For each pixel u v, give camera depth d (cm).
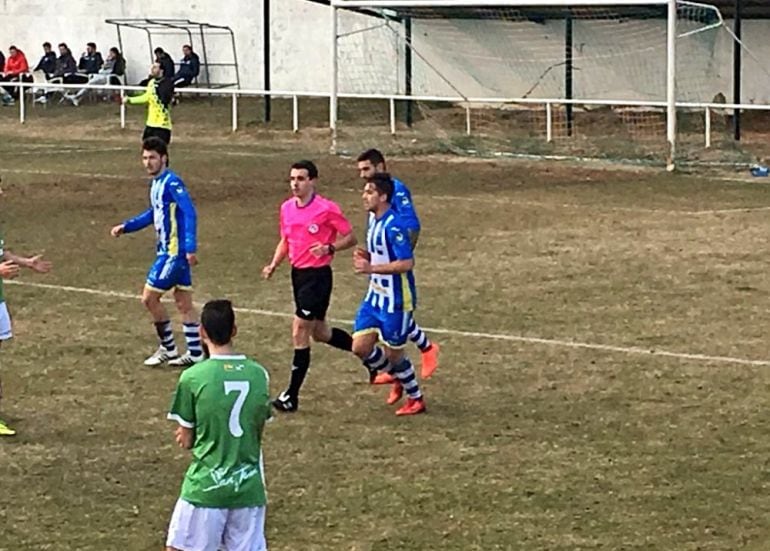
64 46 12581
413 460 2809
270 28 12450
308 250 3198
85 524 2441
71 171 8438
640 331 3994
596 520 2450
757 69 10962
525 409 3195
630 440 2947
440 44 11938
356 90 12294
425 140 9775
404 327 3141
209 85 13000
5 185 7688
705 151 8881
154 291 3547
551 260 5206
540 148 9425
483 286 4691
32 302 4441
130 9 13262
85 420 3103
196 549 1908
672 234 5834
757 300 4434
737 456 2831
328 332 3278
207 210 6688
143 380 3466
